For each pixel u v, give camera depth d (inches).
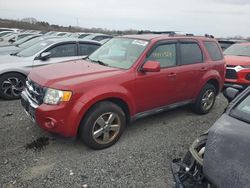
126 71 173.2
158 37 197.6
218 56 247.8
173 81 199.8
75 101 150.1
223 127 105.6
